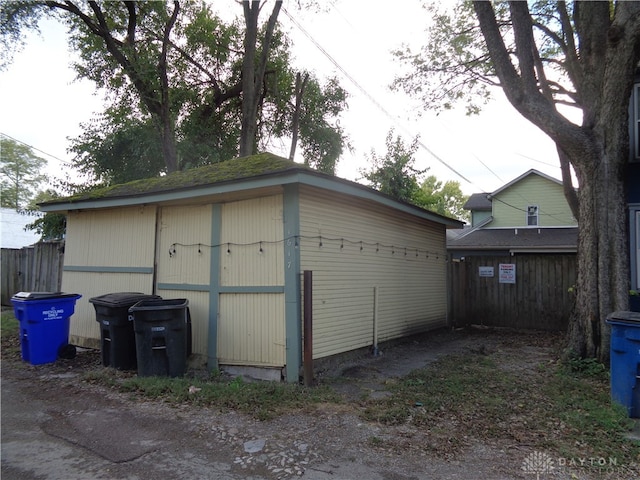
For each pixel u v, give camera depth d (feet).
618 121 22.13
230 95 62.13
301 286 19.34
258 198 20.44
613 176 22.13
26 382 19.45
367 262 25.05
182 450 12.47
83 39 52.54
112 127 57.06
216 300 21.43
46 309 22.86
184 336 20.34
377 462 11.63
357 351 23.70
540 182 69.77
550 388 18.25
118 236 26.21
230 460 11.84
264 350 19.83
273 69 62.49
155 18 52.19
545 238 61.93
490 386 18.60
